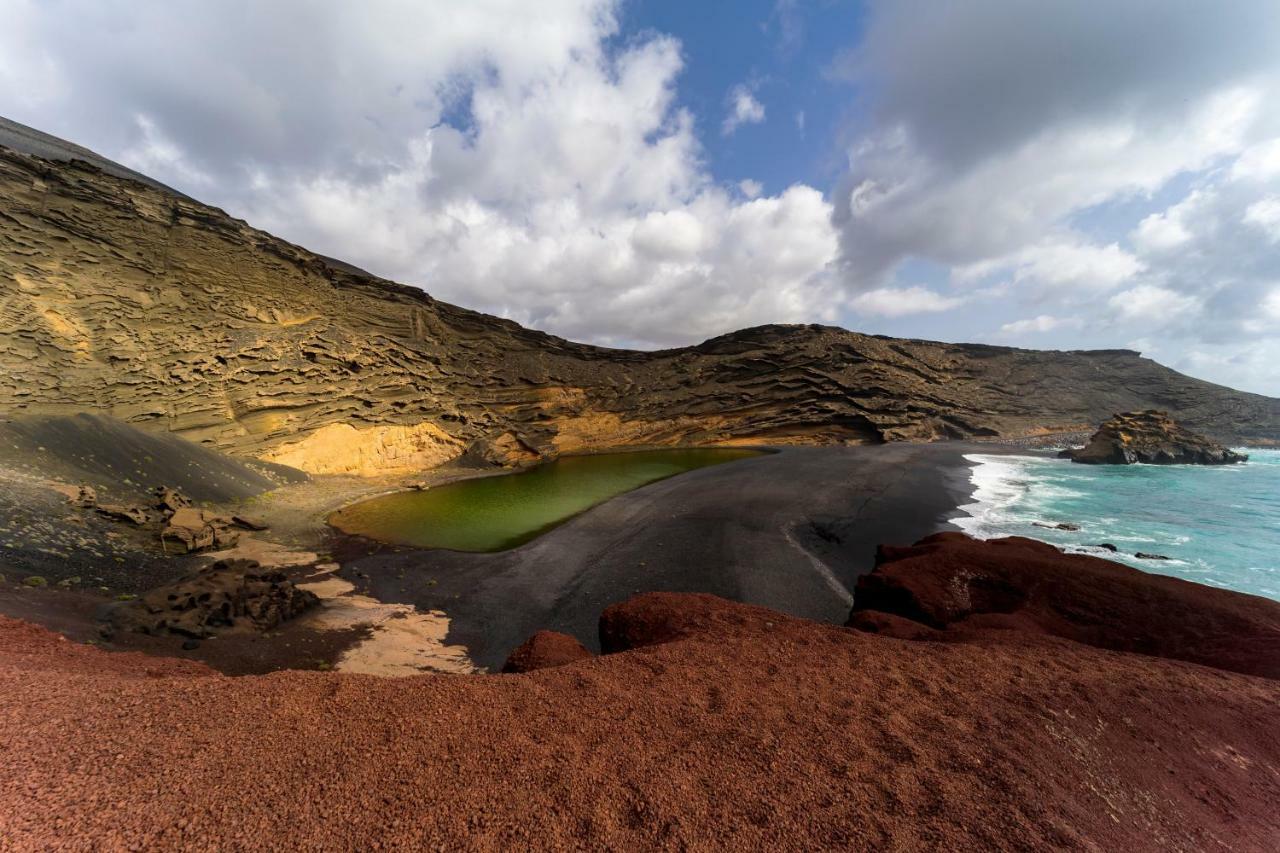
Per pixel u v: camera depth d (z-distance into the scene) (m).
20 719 4.14
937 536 16.30
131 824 3.13
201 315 34.56
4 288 25.97
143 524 20.12
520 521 29.34
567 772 3.99
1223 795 4.56
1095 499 32.72
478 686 5.41
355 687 5.12
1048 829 3.66
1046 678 6.65
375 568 20.47
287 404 36.50
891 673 6.56
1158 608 10.29
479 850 3.15
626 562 21.03
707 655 6.96
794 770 4.20
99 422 25.16
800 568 20.23
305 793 3.53
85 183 30.69
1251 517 27.75
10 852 2.84
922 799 3.91
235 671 11.71
